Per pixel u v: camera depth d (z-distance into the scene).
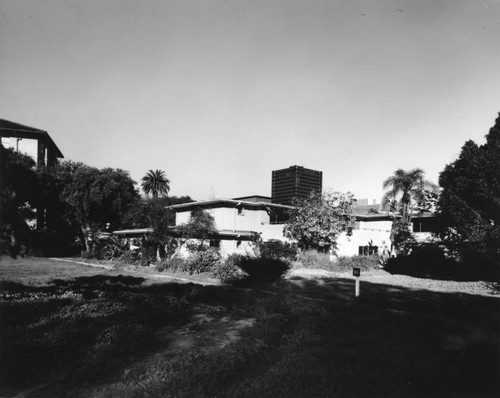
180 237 29.50
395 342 8.64
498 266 23.41
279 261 22.02
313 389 6.07
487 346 7.97
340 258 31.77
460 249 25.80
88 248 43.25
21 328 9.50
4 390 6.15
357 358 7.53
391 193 36.81
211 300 14.42
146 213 36.31
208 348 8.28
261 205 33.56
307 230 30.69
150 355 7.96
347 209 31.81
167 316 11.38
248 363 7.36
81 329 9.45
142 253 31.05
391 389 6.05
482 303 13.82
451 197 24.66
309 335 9.41
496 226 22.16
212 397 5.95
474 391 5.91
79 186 41.94
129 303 13.26
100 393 6.06
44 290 16.41
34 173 39.94
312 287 18.25
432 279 24.36
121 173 45.31
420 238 36.09
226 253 29.50
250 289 17.83
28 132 47.75
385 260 33.09
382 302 14.03
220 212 31.41
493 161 22.41
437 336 9.10
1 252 36.94
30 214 40.12
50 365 7.25
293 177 74.44
